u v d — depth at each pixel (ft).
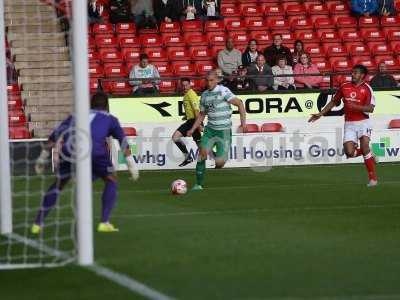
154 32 255.29
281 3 269.85
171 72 244.22
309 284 81.10
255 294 77.20
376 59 254.68
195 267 89.92
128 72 241.14
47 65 224.94
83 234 93.04
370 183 173.06
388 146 224.74
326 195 156.76
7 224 118.11
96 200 155.84
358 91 171.73
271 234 111.75
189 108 210.18
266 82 228.02
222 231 115.03
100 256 97.30
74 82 94.63
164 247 102.78
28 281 85.15
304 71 233.96
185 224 122.52
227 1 269.03
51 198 115.14
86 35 94.73
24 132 217.15
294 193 160.97
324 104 222.69
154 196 160.66
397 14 269.03
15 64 225.97
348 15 269.44
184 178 195.72
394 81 226.17
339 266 89.76
